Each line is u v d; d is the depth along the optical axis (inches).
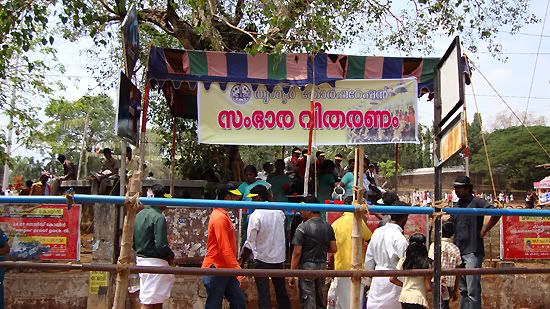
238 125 346.9
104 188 513.0
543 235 334.0
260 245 272.8
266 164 481.1
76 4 370.6
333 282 283.7
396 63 363.6
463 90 146.8
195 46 510.6
